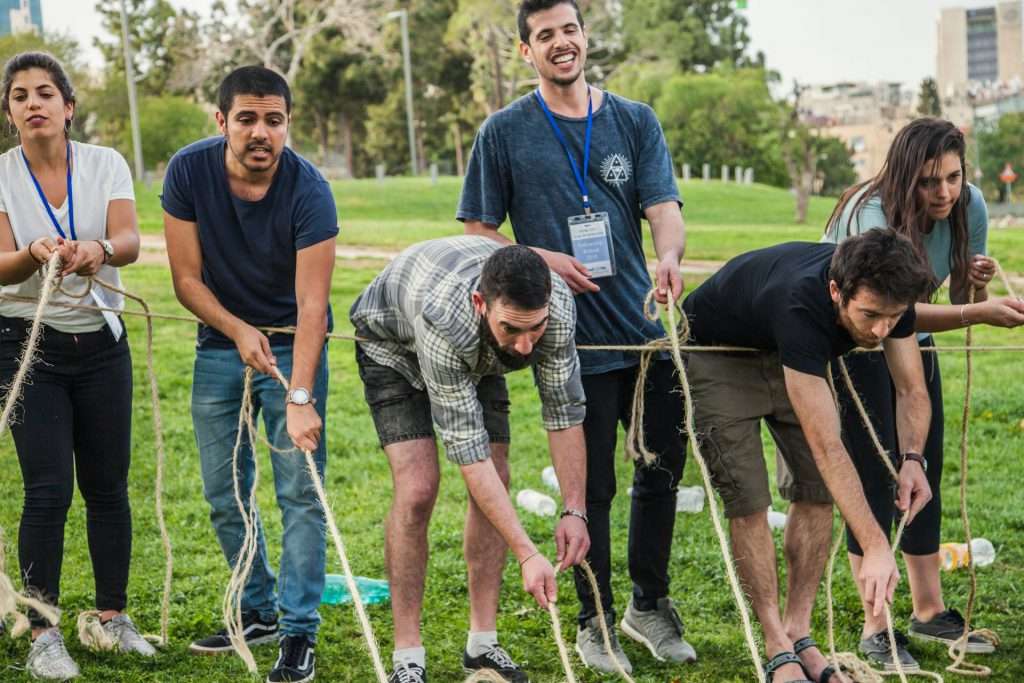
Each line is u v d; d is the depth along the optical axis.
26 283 4.29
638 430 4.37
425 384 4.08
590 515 4.47
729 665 4.54
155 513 6.69
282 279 4.39
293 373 4.20
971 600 4.62
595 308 4.50
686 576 5.59
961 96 92.44
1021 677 4.45
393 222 25.58
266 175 4.27
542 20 4.48
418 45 55.56
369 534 6.37
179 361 11.25
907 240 3.61
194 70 53.09
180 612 5.02
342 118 59.69
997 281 16.27
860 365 4.38
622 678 4.38
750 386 4.26
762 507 4.24
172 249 4.37
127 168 4.50
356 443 8.55
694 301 4.36
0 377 4.29
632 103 4.70
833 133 102.31
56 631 4.31
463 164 58.47
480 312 3.62
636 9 58.03
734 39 66.38
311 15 54.75
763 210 34.06
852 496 3.78
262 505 6.94
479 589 4.32
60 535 4.30
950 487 7.29
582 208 4.54
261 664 4.44
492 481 3.79
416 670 4.03
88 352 4.36
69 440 4.34
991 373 10.90
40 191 4.30
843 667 4.27
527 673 4.44
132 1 53.34
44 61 4.27
